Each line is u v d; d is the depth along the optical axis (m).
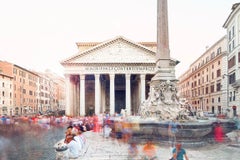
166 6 17.72
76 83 67.44
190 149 13.07
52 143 19.36
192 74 81.38
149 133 14.96
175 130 13.71
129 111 57.19
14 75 74.06
